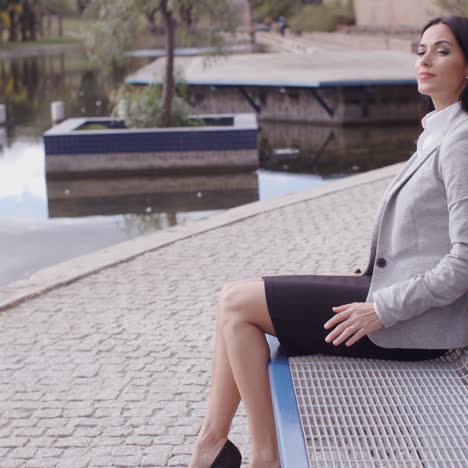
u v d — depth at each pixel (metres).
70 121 14.21
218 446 2.60
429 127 2.52
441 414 2.18
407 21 38.06
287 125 19.12
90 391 4.00
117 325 4.93
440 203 2.40
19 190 11.68
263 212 7.93
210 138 12.73
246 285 2.54
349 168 13.20
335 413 2.19
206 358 4.37
